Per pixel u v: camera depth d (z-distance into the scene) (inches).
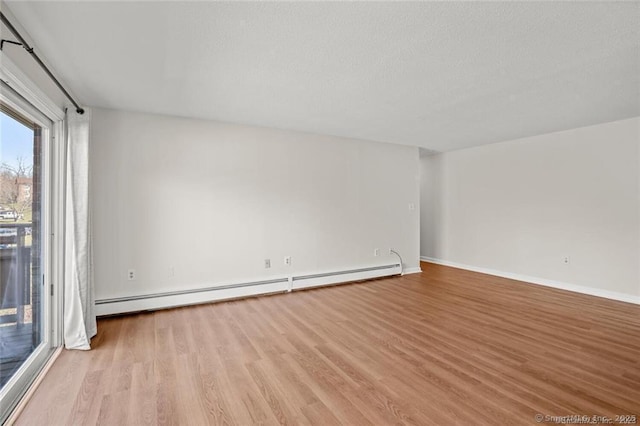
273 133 169.5
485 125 165.0
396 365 93.6
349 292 173.0
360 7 67.2
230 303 152.6
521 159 196.5
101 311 130.9
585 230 168.6
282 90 114.8
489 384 83.4
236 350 103.2
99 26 73.9
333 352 101.9
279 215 171.2
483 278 205.0
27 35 76.7
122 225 136.1
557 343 108.0
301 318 132.8
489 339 111.6
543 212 186.4
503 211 207.0
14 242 82.3
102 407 74.0
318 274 182.2
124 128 136.9
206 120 152.3
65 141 104.7
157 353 100.8
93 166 131.3
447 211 244.8
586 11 68.8
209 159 153.0
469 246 229.3
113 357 98.0
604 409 73.0
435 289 179.2
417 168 224.5
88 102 125.9
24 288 87.9
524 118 151.7
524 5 66.7
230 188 157.8
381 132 180.1
